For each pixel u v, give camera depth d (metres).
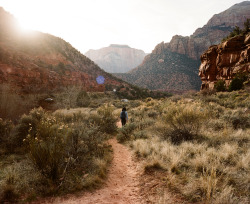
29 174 3.37
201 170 3.57
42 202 2.68
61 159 3.87
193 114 5.98
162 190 3.02
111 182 3.57
